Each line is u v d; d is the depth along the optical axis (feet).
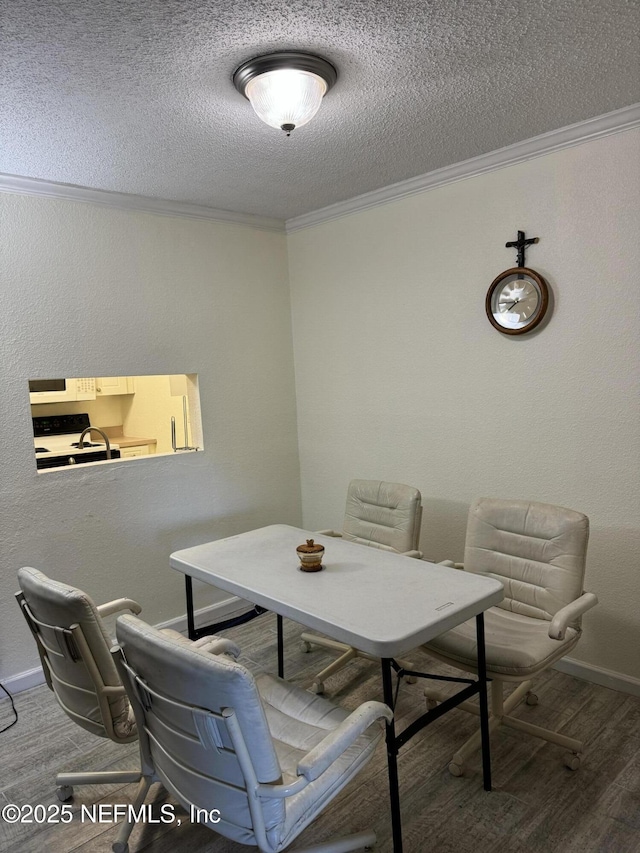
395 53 5.67
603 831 5.84
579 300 8.27
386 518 9.39
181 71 5.76
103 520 9.81
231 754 4.20
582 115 7.57
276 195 10.33
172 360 10.66
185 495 10.89
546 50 5.74
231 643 6.02
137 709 5.08
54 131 7.08
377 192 10.44
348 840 5.56
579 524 7.22
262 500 12.22
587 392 8.32
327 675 8.64
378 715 4.94
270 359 12.25
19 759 7.32
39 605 5.59
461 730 7.54
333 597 6.28
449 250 9.70
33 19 4.75
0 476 8.71
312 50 5.56
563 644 6.79
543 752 7.05
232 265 11.51
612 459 8.16
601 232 7.95
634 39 5.57
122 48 5.28
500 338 9.20
